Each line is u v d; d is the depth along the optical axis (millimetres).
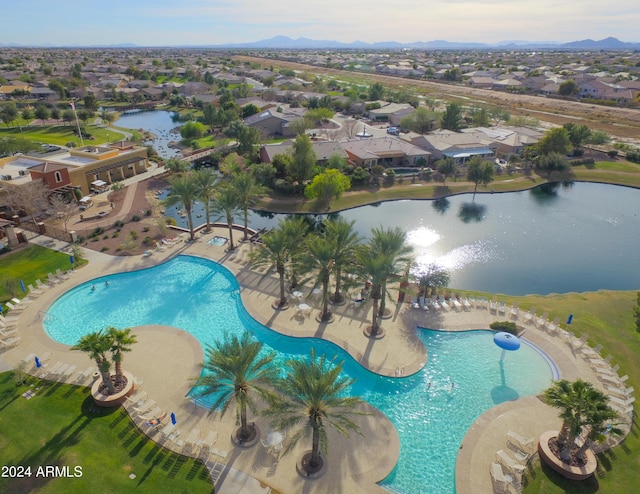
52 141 106562
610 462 24688
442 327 37625
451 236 63531
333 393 22234
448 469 25078
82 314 39500
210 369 24656
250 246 52438
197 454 24766
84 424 26531
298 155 75000
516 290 49188
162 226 54719
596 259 57125
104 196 69875
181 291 43688
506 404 29391
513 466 23844
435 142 97562
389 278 37000
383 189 79688
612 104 161625
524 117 132125
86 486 22516
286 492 22719
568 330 37312
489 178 79250
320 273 36500
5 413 27141
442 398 30391
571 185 87812
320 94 165875
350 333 36625
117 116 149125
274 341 36188
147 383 30469
